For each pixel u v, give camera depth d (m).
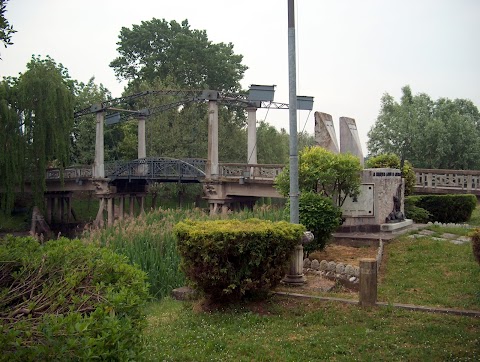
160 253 13.41
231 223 8.79
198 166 32.44
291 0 9.75
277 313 7.91
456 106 43.72
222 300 8.38
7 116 32.56
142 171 34.81
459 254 11.74
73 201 51.03
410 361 5.74
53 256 5.26
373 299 7.99
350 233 14.64
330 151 15.49
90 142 49.66
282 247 8.34
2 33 5.70
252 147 30.52
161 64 53.19
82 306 4.16
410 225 16.22
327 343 6.39
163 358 5.98
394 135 39.19
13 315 4.00
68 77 48.03
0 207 37.78
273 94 25.25
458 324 7.04
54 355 3.17
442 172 23.70
